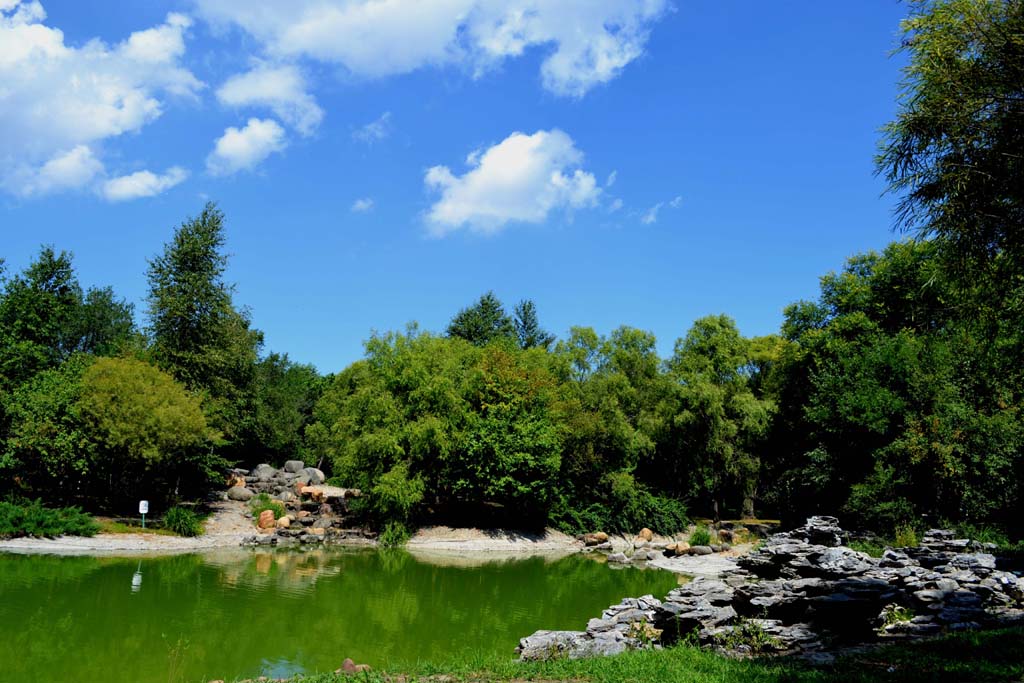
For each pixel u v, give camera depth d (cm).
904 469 2970
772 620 1452
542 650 1334
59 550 2644
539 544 3875
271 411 6091
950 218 1209
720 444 4447
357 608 1992
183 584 2172
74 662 1355
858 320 4047
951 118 1192
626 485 4131
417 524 3884
